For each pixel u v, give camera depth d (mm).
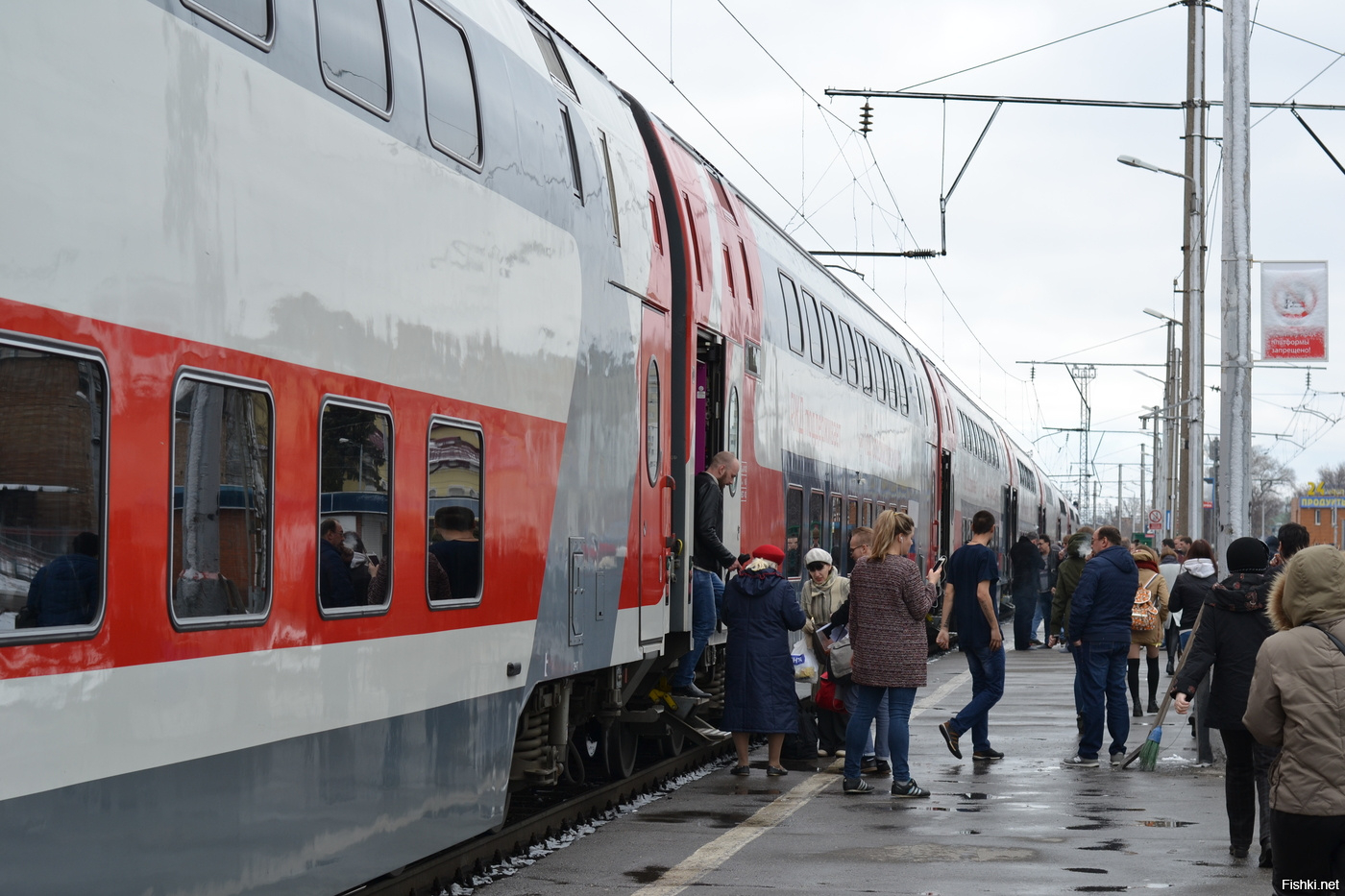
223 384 4883
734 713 12023
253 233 5082
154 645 4484
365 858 5961
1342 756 5578
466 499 7000
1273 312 15555
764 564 12086
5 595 3902
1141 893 7754
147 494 4461
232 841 4926
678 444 11273
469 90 7184
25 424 3957
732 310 13016
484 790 7258
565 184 8477
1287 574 5848
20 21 3965
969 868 8375
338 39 5809
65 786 4086
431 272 6590
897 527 11141
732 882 7992
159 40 4570
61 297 4090
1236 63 15531
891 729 11109
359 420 5891
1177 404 48750
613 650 9438
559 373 8320
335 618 5664
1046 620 30219
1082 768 12648
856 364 20047
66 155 4121
